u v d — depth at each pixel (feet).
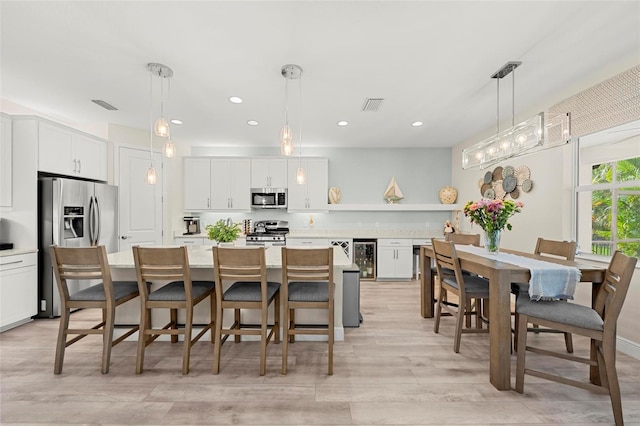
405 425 5.39
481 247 10.97
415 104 11.27
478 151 9.75
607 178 9.10
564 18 6.30
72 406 5.87
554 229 10.57
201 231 18.47
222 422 5.44
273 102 11.09
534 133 7.32
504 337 6.46
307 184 17.87
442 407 5.87
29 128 10.36
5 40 7.16
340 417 5.58
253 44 7.30
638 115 7.61
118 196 13.87
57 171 11.19
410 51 7.59
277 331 8.50
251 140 16.96
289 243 17.37
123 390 6.40
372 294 14.19
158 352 8.13
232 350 8.27
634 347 7.86
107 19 6.40
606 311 6.03
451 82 9.37
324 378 6.88
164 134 8.11
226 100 10.90
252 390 6.40
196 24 6.55
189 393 6.30
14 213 10.34
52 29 6.74
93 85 9.65
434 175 18.76
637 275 7.89
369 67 8.41
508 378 6.44
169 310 8.97
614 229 9.01
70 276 7.05
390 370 7.24
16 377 6.88
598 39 7.04
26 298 9.98
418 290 14.96
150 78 9.13
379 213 18.84
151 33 6.89
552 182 10.67
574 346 8.50
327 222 18.84
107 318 7.12
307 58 7.94
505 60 8.04
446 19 6.34
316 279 7.14
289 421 5.48
